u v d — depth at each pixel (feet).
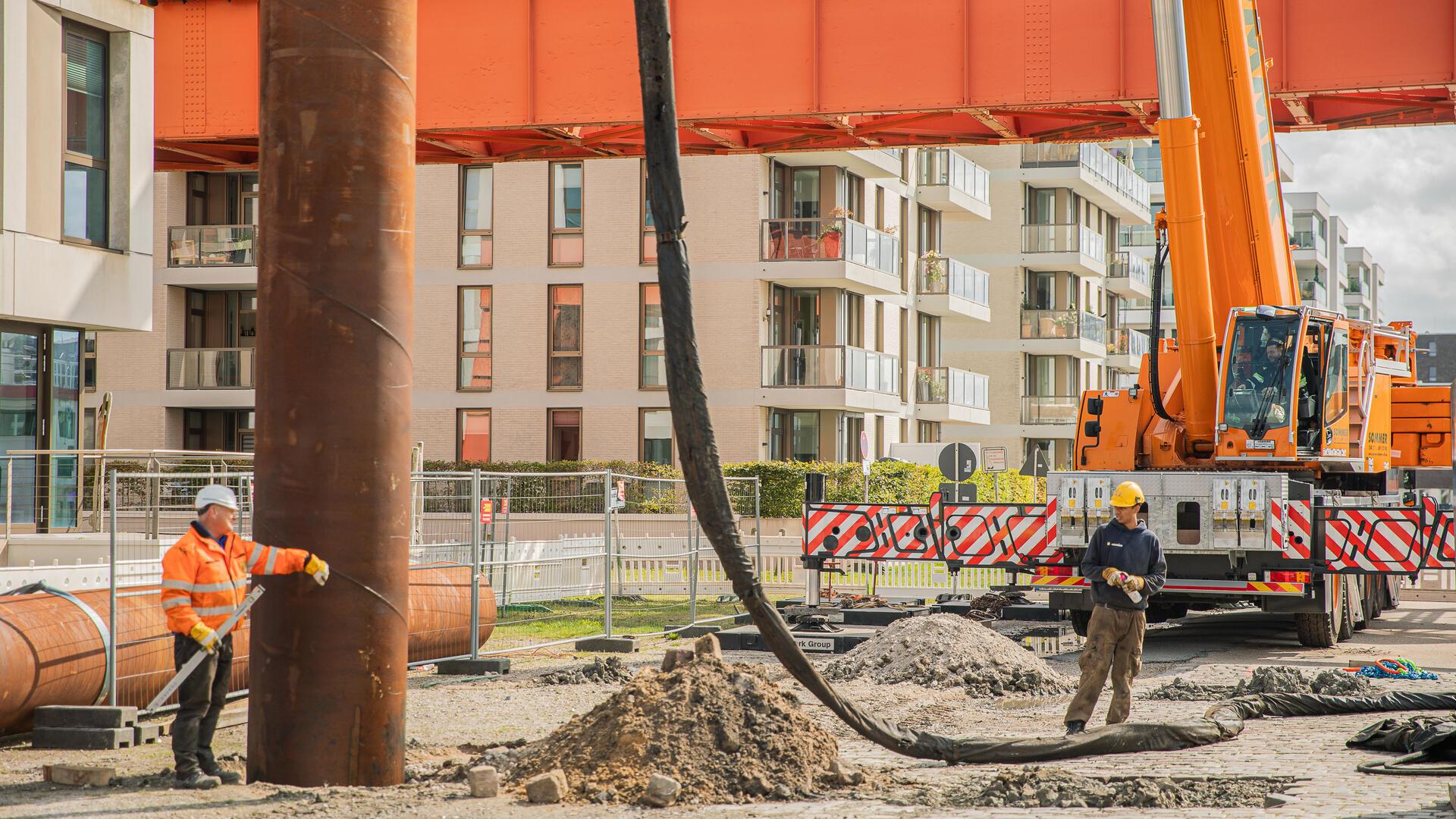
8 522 64.69
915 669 51.21
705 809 29.19
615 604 88.89
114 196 72.02
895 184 172.96
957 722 42.37
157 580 49.08
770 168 148.46
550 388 145.89
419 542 71.10
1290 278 68.28
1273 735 39.50
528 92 77.30
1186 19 65.36
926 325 186.80
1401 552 59.98
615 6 76.84
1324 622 64.28
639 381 144.05
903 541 68.90
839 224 143.95
